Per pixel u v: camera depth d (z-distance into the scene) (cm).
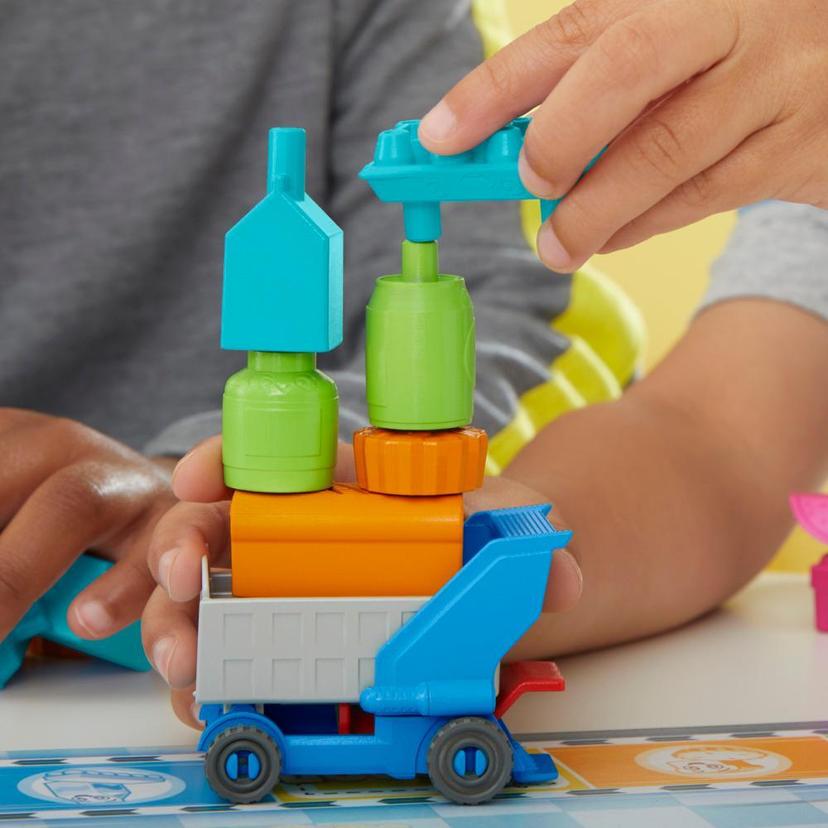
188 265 133
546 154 57
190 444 96
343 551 56
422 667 55
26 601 72
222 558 66
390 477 56
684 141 61
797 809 53
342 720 56
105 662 81
